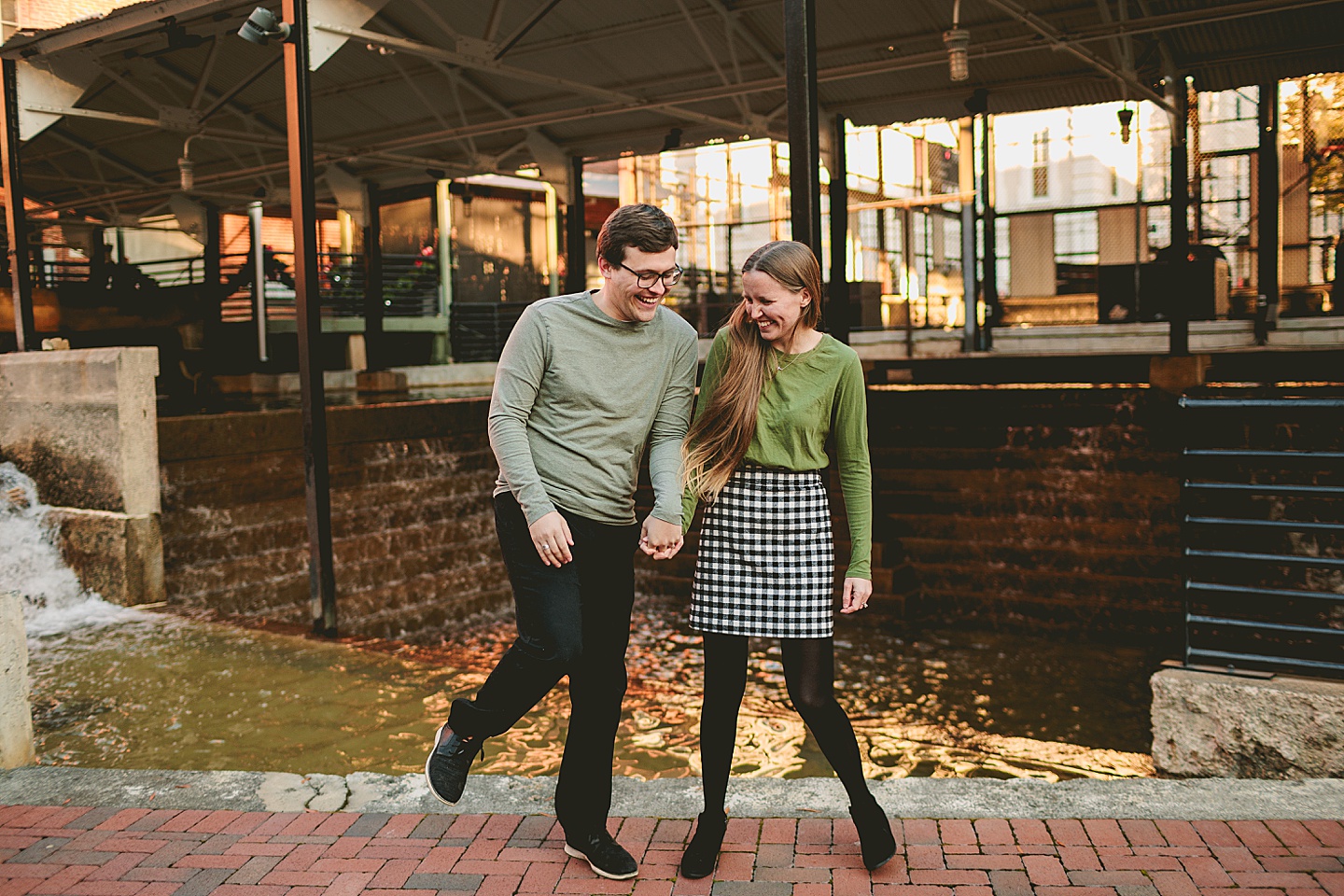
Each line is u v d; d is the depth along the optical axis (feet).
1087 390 28.73
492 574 33.88
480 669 18.28
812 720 8.52
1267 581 25.16
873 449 31.40
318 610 20.52
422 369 58.44
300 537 28.37
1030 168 54.70
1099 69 32.45
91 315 46.34
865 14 31.30
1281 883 8.23
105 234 72.49
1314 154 43.37
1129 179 51.13
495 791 10.71
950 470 29.96
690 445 8.48
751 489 8.45
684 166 61.46
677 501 8.18
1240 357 31.89
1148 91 32.17
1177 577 26.03
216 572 25.93
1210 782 10.41
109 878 8.87
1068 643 26.11
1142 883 8.32
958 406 30.63
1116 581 26.61
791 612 8.35
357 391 50.34
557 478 8.15
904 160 60.44
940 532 29.58
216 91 42.27
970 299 46.80
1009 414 29.84
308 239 19.93
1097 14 30.17
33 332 29.27
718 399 8.37
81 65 35.50
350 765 13.84
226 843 9.57
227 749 14.42
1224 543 25.82
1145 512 27.04
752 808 10.05
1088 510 27.89
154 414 23.70
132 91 36.63
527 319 8.17
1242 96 46.24
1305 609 24.20
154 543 23.66
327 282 61.21
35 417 24.84
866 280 54.80
